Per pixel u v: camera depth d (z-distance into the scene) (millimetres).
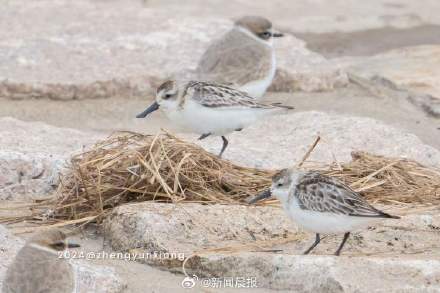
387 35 22359
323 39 22094
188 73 18656
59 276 9250
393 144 15922
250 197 13531
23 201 13844
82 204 13320
